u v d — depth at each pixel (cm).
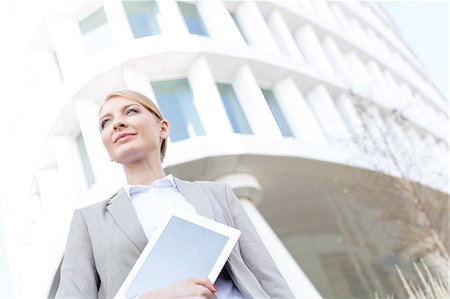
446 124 1434
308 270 1103
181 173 666
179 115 737
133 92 205
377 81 1368
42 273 682
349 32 1462
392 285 986
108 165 690
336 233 1097
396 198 849
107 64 725
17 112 956
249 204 711
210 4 916
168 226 145
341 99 1018
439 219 820
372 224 1014
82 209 170
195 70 767
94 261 152
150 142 188
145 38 743
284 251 641
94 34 852
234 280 145
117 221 155
